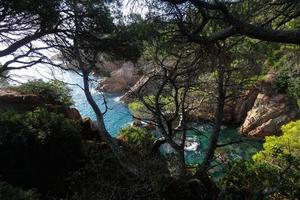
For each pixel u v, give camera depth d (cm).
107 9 1753
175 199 1164
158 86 1424
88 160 1617
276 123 3006
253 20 1083
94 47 1828
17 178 1491
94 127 2095
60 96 2552
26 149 1513
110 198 1195
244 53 1441
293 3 829
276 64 3008
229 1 943
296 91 2830
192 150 2370
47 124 1605
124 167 1296
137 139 1769
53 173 1552
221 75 1316
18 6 1594
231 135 3103
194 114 1627
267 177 1173
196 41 911
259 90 3266
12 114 1669
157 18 1085
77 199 1309
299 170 1202
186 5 1035
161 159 1396
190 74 1341
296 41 753
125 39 1672
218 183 1280
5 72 2322
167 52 1265
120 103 4312
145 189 1203
